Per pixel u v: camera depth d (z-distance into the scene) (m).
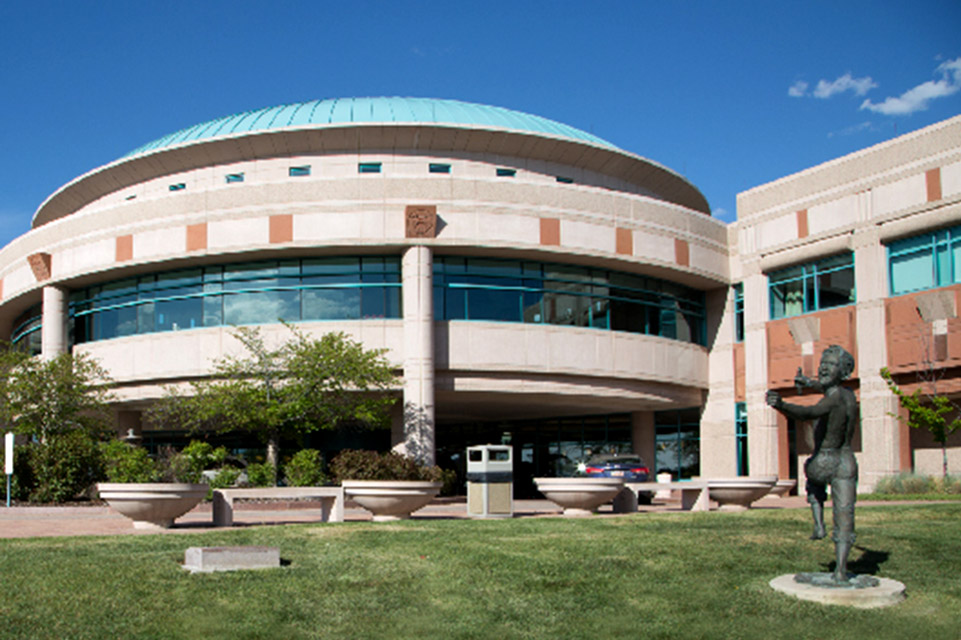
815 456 10.80
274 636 9.00
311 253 31.98
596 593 10.68
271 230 31.47
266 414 27.78
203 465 26.44
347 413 28.94
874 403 31.39
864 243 32.34
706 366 38.12
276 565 11.80
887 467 30.75
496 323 32.28
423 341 30.86
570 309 34.00
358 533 14.80
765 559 12.62
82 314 35.84
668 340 36.16
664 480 36.81
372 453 23.02
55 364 29.94
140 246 32.97
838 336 32.94
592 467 30.77
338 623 9.49
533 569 11.74
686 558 12.53
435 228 31.38
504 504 19.61
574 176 37.25
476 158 35.59
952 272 29.81
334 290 32.09
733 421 36.75
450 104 40.38
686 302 37.84
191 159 35.91
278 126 37.09
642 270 35.41
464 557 12.38
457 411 39.00
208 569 11.34
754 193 36.88
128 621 9.16
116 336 34.59
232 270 32.84
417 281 31.14
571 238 32.91
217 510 17.77
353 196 31.42
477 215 31.81
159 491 16.58
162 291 33.78
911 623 9.48
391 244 31.17
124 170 37.00
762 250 36.22
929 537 14.56
